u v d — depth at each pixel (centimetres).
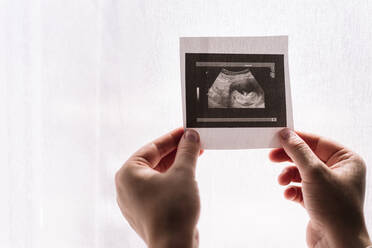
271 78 61
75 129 63
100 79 62
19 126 63
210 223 63
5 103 63
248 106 61
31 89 63
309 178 55
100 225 62
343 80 64
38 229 63
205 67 61
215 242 63
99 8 62
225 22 63
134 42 62
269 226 63
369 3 63
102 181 62
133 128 63
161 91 63
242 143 60
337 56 64
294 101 64
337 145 60
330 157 61
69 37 63
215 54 61
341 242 52
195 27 63
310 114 64
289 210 64
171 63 63
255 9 63
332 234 53
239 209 63
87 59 62
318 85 64
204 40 61
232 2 63
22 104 62
